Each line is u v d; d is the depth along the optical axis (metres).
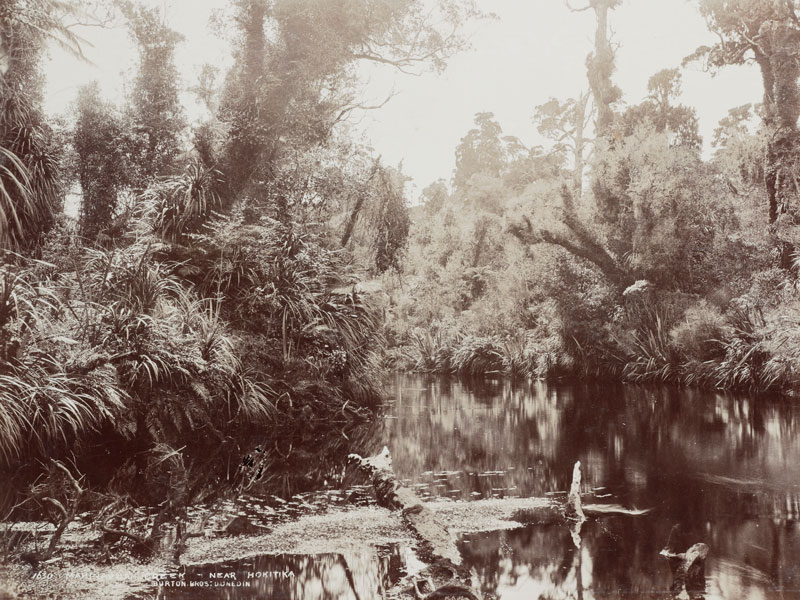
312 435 9.91
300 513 5.50
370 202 18.45
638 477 6.94
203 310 10.30
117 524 4.97
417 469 7.43
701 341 16.84
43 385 6.92
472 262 31.39
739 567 4.18
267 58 14.07
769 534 4.91
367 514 5.48
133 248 10.21
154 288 8.95
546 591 3.77
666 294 19.20
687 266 19.34
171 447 7.68
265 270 11.64
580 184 24.78
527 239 21.59
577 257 21.92
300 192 14.79
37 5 8.67
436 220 34.53
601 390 17.08
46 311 7.60
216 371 9.23
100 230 13.11
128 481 6.38
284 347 11.08
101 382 7.52
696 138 27.92
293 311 11.37
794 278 16.64
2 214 7.60
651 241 19.23
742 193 22.80
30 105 9.48
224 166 12.99
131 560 4.24
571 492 5.55
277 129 13.75
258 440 9.28
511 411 12.94
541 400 14.87
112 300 8.79
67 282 9.10
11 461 6.57
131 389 8.16
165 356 8.48
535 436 9.78
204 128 12.78
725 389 15.62
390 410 13.12
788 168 18.59
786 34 18.81
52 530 4.78
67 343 7.66
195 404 8.59
